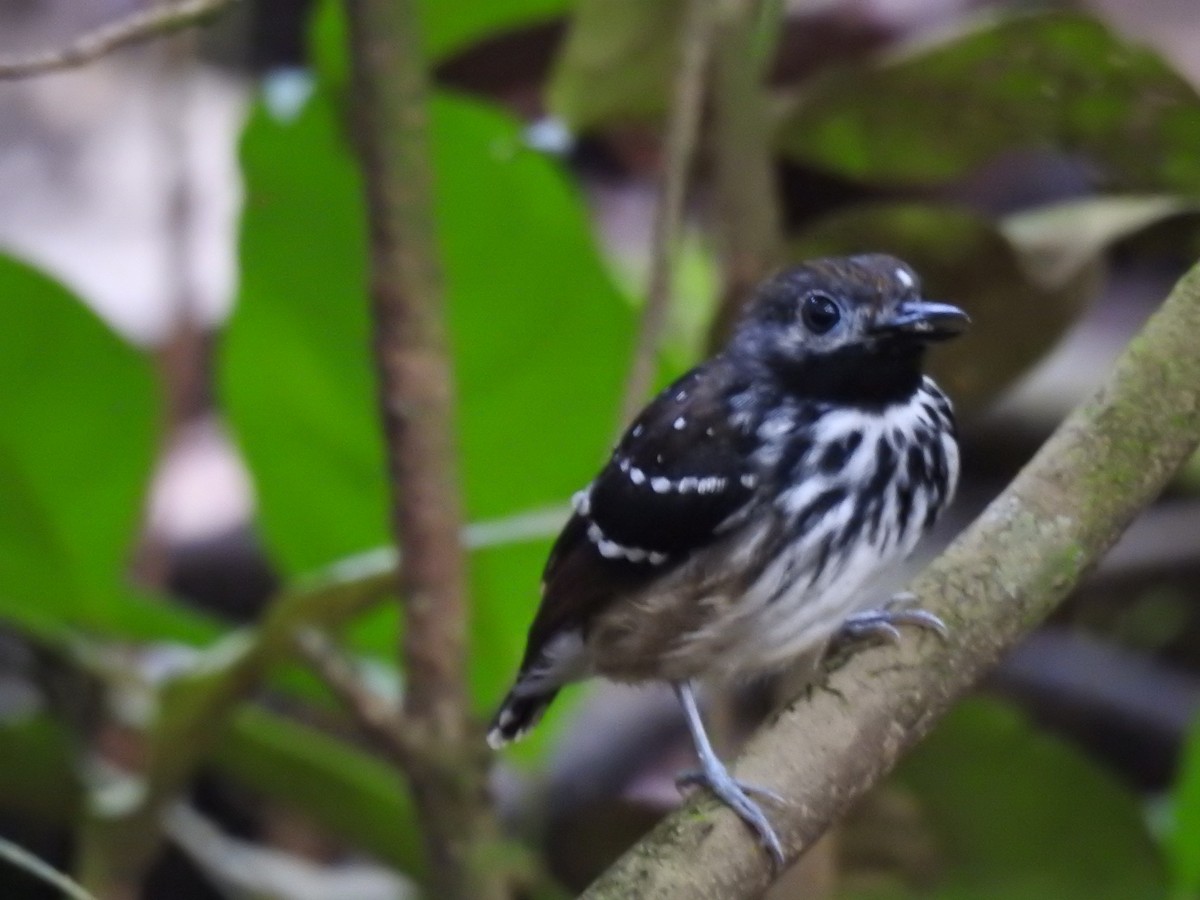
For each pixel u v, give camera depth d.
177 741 7.15
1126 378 5.58
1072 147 7.89
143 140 12.80
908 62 7.46
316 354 8.02
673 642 7.00
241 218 7.87
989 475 11.09
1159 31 11.33
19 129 12.99
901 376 6.88
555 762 9.76
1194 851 7.66
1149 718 10.57
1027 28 7.20
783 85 10.15
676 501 6.79
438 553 6.51
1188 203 7.43
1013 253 7.27
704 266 10.23
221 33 13.26
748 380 6.95
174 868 9.96
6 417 7.50
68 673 8.17
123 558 7.78
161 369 10.34
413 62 6.44
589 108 8.33
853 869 7.97
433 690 6.52
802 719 5.29
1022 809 7.76
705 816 5.12
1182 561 11.22
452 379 6.64
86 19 13.77
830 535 6.75
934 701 5.36
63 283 7.25
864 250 7.46
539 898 7.83
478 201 7.93
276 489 8.30
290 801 8.03
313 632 6.70
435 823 6.56
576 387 8.15
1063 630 11.59
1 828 8.98
